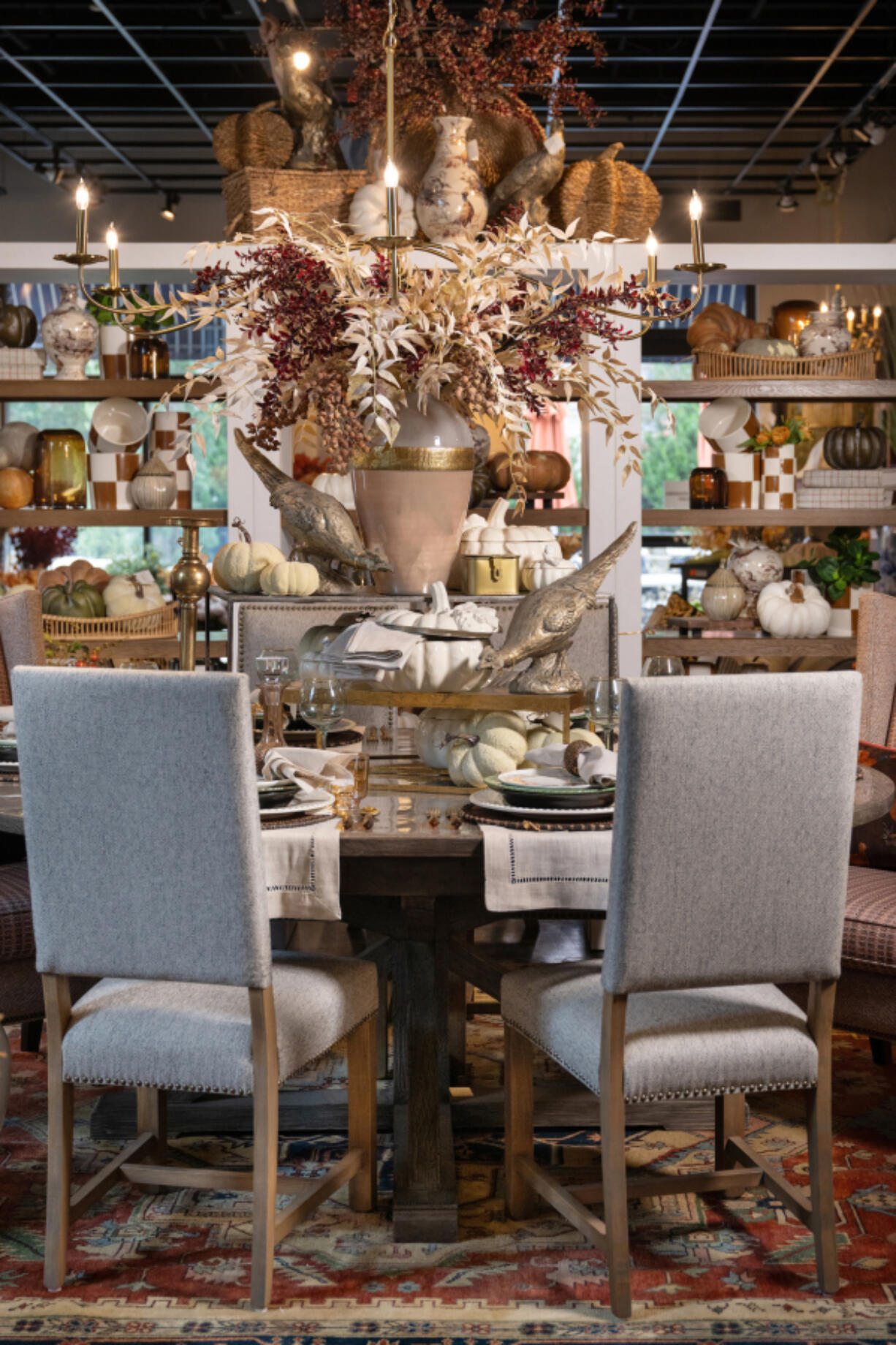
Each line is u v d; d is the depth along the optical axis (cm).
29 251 481
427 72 366
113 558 1098
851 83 828
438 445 301
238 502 457
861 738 344
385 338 261
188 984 221
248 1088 203
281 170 423
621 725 188
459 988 295
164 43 789
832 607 510
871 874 292
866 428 509
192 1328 204
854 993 268
